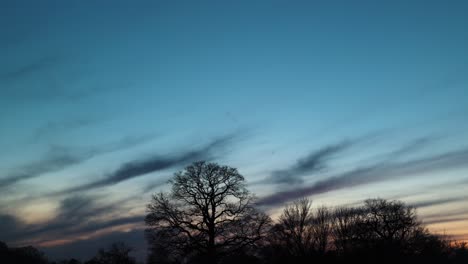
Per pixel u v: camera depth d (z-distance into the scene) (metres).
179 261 57.00
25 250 131.38
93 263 104.56
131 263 102.69
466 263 81.56
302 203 62.38
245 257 60.59
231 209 57.53
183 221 57.03
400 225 71.88
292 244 60.25
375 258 61.81
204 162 58.81
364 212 74.69
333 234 63.62
